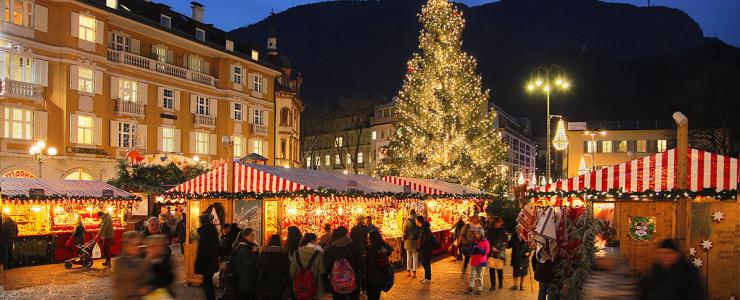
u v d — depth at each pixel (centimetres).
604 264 848
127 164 2970
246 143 4950
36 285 1627
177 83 4247
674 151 1273
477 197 2880
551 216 1082
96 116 3559
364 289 1341
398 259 2025
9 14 3106
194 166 3103
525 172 9688
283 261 1095
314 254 1059
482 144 3956
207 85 4522
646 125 7081
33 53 3216
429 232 1709
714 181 1198
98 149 3562
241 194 1553
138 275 746
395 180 2428
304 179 1634
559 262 1060
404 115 4050
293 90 5909
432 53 3997
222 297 1250
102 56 3584
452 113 3894
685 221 1195
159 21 4231
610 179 1312
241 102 4878
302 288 1048
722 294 1188
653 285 674
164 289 785
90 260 2031
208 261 1240
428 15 4022
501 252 1564
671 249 672
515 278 1558
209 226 1262
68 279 1745
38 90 3234
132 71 3859
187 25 4522
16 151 3120
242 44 5184
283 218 1603
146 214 2934
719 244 1197
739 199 1170
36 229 2216
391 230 2095
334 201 1703
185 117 4325
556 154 9625
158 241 826
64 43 3350
